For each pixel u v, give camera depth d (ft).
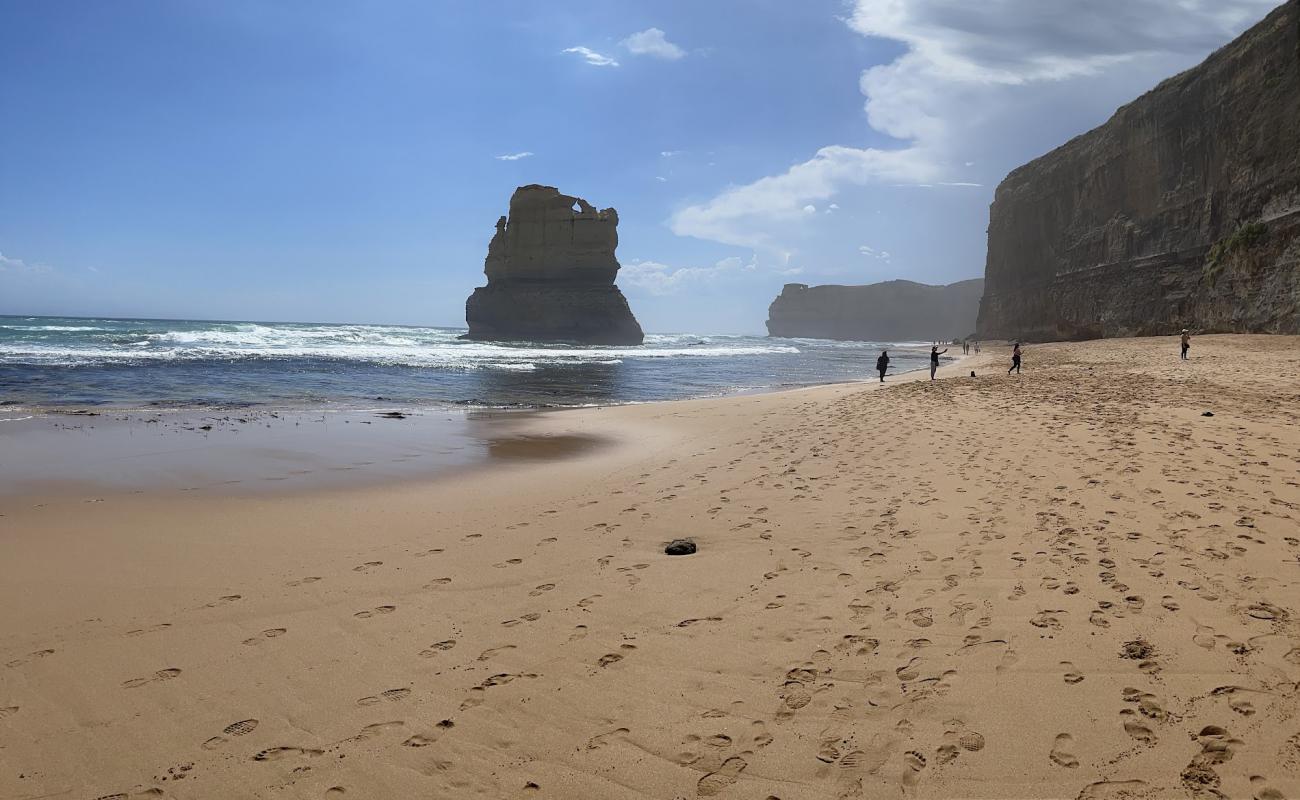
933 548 20.29
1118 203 224.94
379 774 11.05
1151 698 11.94
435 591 18.70
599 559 21.02
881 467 31.65
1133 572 17.30
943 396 61.05
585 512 26.89
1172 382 62.90
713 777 10.78
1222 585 16.14
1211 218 170.50
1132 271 208.85
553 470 36.68
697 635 15.65
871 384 92.53
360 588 18.97
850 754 11.15
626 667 14.34
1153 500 23.13
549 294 379.35
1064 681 12.70
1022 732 11.35
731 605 17.20
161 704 13.16
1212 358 94.22
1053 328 263.49
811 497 27.14
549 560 21.09
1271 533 19.22
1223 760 10.26
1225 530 19.74
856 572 18.89
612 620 16.62
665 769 11.03
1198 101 179.73
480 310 389.80
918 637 14.88
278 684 13.87
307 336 225.56
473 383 100.68
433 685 13.78
